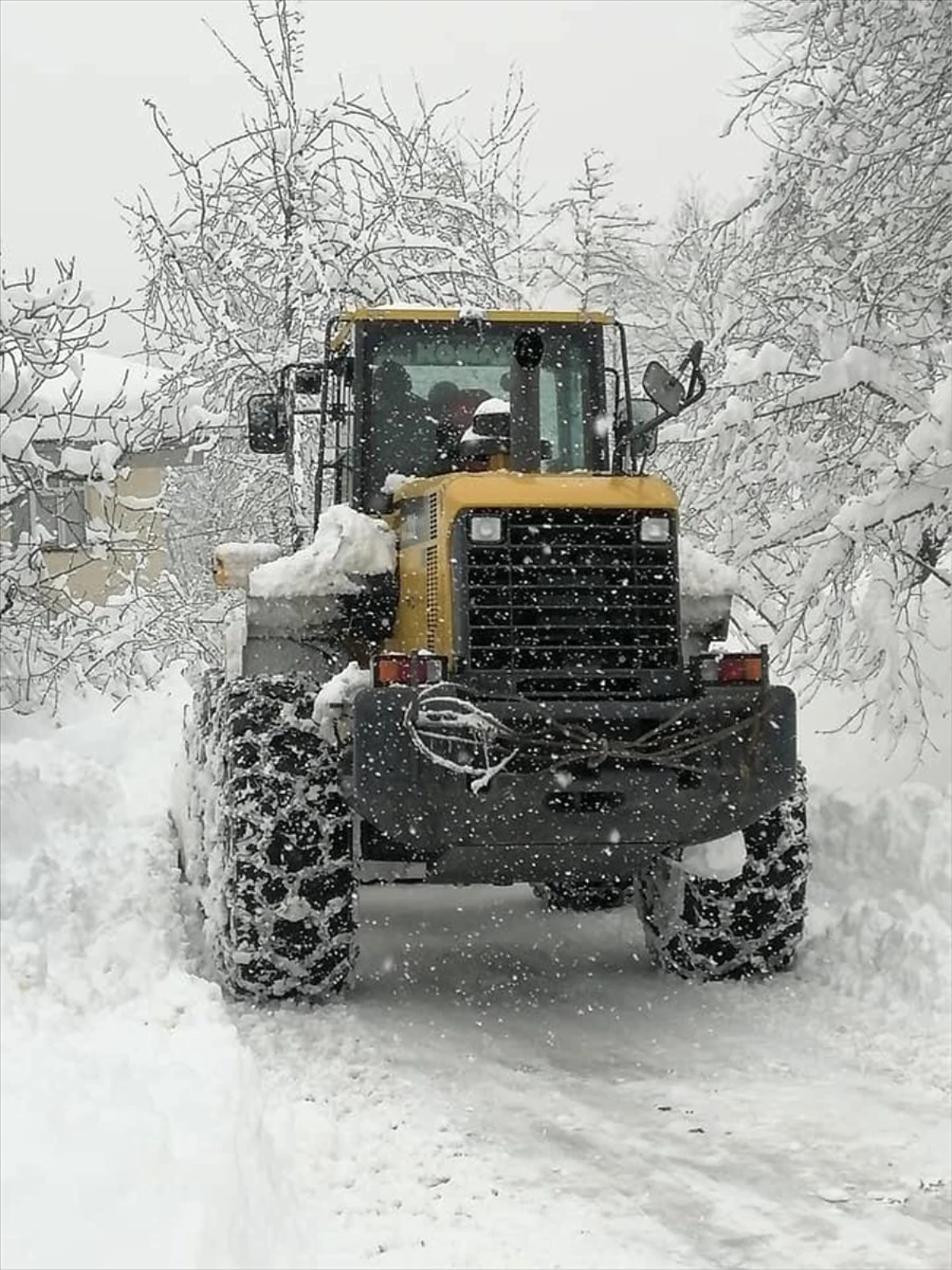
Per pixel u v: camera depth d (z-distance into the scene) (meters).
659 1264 3.53
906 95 9.12
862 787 8.59
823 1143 4.35
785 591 8.77
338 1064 5.12
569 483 5.54
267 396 6.84
